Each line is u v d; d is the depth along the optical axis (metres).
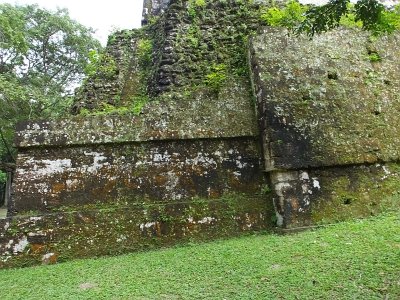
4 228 5.03
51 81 18.81
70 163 5.50
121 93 7.44
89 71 8.02
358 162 5.64
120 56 8.17
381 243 4.14
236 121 5.94
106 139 5.59
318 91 5.94
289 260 4.02
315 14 4.02
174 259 4.50
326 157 5.52
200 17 7.50
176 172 5.65
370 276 3.34
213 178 5.70
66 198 5.36
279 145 5.43
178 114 5.86
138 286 3.71
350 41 6.50
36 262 4.97
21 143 5.43
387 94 6.27
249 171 5.80
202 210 5.43
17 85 13.30
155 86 6.77
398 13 7.57
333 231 4.86
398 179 5.81
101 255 5.09
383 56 6.56
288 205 5.29
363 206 5.52
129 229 5.24
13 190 5.28
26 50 14.68
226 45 7.10
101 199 5.43
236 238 5.27
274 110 5.62
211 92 6.09
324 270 3.61
